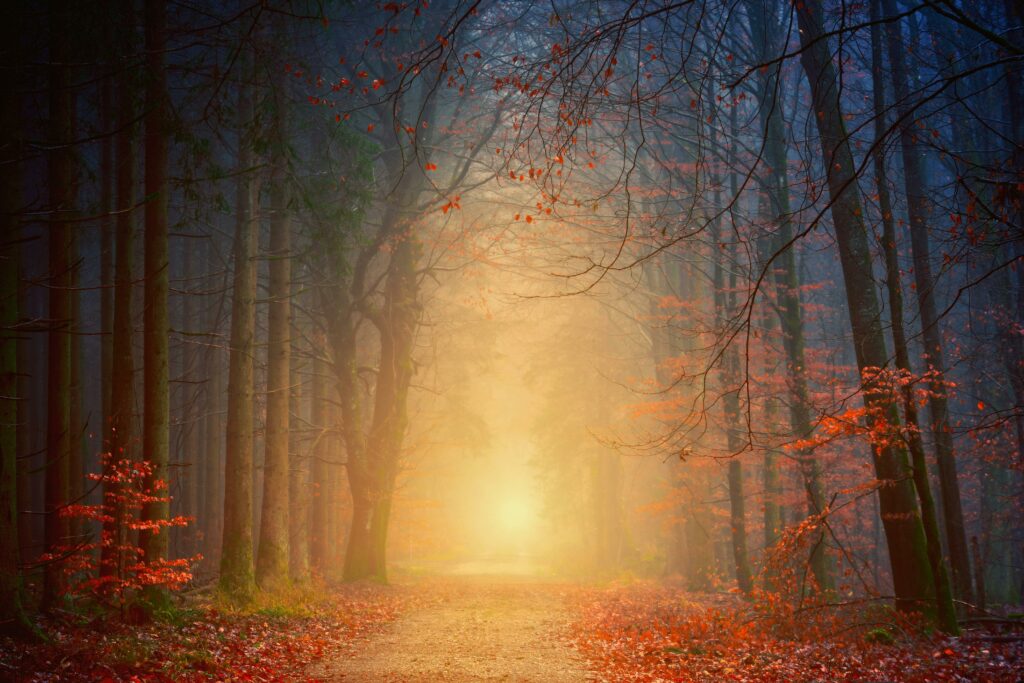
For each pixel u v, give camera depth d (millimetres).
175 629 12281
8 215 10258
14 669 8258
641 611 19078
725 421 21547
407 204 27547
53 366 12812
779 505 21625
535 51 18844
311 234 19438
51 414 12766
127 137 14492
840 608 14812
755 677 9961
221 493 33875
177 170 17016
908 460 13219
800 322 19688
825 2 18328
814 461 18547
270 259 19375
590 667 10898
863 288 13414
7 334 10602
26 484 17719
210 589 17891
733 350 21375
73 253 14391
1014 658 10188
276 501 20078
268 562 19609
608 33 7656
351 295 28281
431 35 22359
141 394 30953
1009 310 20703
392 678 9844
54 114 12703
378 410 29141
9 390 10477
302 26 18094
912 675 9367
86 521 17141
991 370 21797
